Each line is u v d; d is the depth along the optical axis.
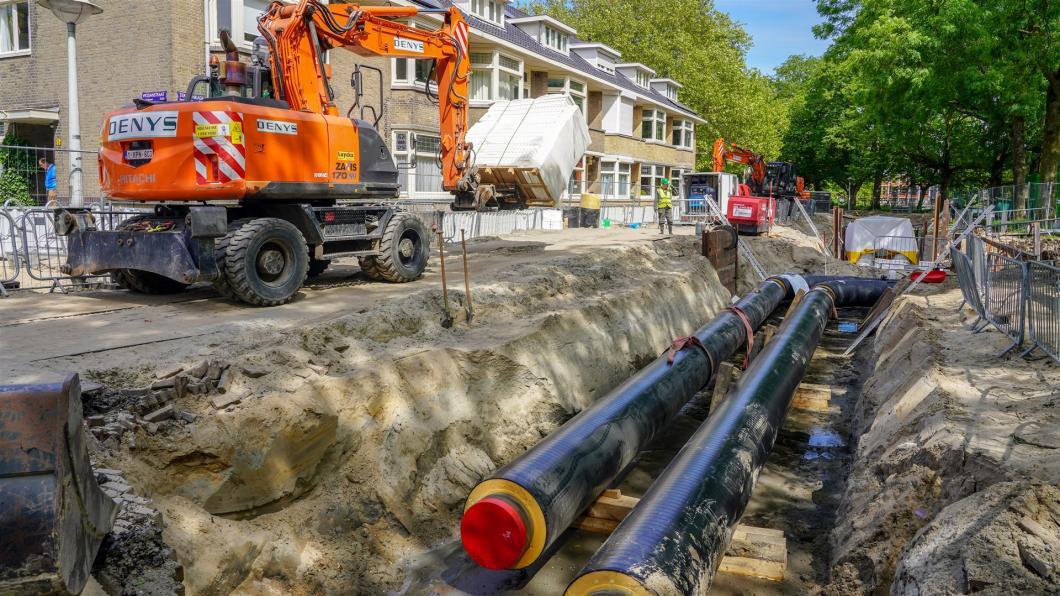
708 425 7.54
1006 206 24.95
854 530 6.11
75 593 3.44
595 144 34.56
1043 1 22.44
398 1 20.52
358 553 6.33
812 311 13.95
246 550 5.50
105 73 17.20
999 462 5.40
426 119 22.70
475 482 7.69
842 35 31.36
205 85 10.81
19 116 17.86
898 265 21.31
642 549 5.06
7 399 3.35
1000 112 27.11
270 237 9.17
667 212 23.75
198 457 5.53
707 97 46.69
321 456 6.43
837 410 10.82
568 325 10.38
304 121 9.70
